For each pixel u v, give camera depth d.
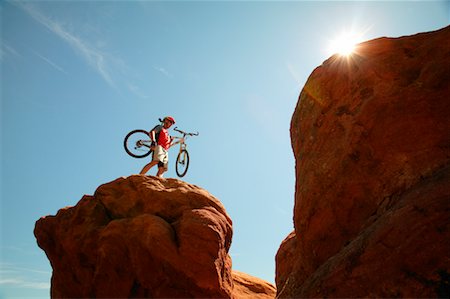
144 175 14.91
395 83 9.54
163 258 12.16
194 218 13.06
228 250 14.41
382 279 6.46
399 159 8.59
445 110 8.48
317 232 9.95
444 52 9.18
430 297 5.82
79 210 13.82
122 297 12.19
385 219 7.32
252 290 18.00
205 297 12.30
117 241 12.55
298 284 10.40
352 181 9.32
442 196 6.70
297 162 11.78
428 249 6.25
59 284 13.48
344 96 10.71
